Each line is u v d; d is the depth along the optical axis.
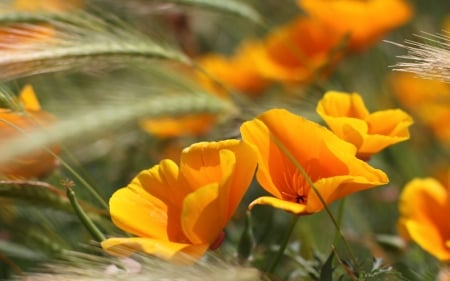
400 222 0.93
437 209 0.93
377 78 1.25
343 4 1.14
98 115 0.88
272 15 1.45
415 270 0.93
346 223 1.10
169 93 0.95
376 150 0.87
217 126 1.11
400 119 0.88
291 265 0.97
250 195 1.12
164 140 1.15
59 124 0.87
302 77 1.15
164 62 0.96
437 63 0.86
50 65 0.91
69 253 0.87
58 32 0.93
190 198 0.82
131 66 0.98
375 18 1.14
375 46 1.24
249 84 1.22
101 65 0.94
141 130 1.12
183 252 0.81
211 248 0.84
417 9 1.54
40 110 0.90
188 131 1.14
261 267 0.92
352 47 1.16
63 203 0.92
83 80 1.00
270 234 1.04
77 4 0.96
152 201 0.84
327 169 0.85
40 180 0.92
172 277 0.81
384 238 0.99
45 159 0.91
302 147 0.85
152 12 1.12
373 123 0.89
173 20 1.24
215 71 1.22
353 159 0.83
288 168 0.86
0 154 0.83
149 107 0.92
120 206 0.84
